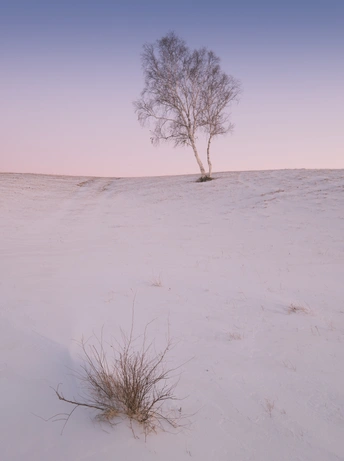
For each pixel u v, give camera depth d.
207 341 4.76
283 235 18.03
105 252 13.73
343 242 15.84
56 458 2.21
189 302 6.84
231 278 9.40
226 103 39.12
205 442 2.54
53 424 2.54
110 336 4.68
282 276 9.80
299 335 5.13
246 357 4.26
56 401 2.83
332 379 3.73
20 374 3.24
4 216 25.39
